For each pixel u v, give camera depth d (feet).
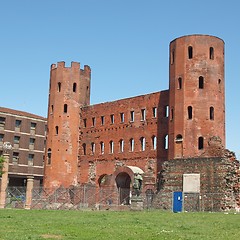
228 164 185.88
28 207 229.45
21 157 360.07
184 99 209.56
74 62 282.97
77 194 253.03
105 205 224.94
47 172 268.21
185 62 213.05
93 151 271.08
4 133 354.13
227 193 182.29
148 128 240.53
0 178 248.52
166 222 107.45
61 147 269.64
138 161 242.17
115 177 243.40
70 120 275.59
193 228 91.86
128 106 255.29
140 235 75.41
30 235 72.02
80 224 96.89
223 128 211.00
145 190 227.40
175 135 209.77
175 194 183.73
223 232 84.28
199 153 202.18
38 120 376.07
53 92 278.46
